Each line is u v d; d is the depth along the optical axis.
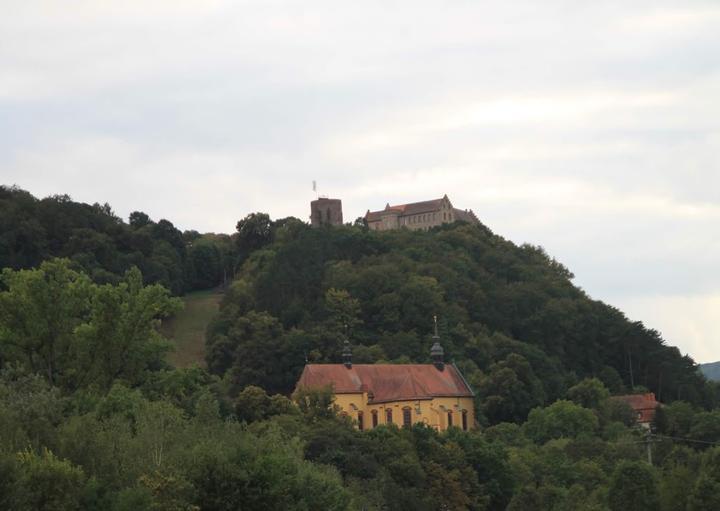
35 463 161.12
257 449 189.38
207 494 175.50
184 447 186.62
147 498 164.38
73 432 180.38
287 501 180.62
